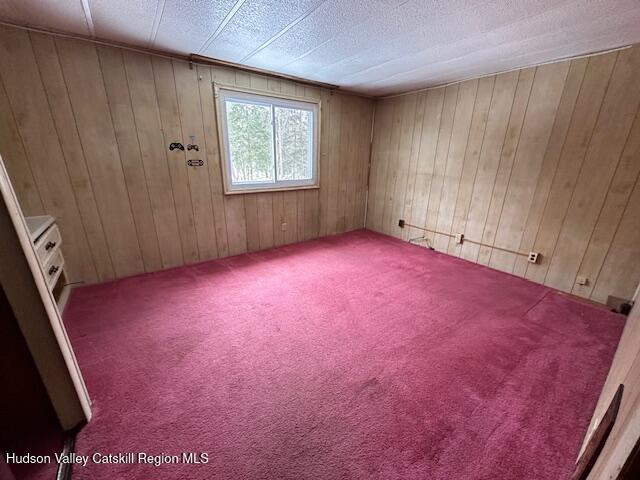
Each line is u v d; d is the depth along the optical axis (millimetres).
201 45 2189
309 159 3711
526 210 2760
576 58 2258
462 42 2029
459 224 3363
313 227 4039
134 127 2422
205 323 2008
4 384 1078
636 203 2131
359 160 4227
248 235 3408
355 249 3678
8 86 1919
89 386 1448
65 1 1549
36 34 1926
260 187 3320
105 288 2467
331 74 2916
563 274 2586
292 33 1914
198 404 1367
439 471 1101
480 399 1429
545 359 1716
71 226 2328
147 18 1743
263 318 2088
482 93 2904
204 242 3090
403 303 2340
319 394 1442
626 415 595
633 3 1458
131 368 1576
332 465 1113
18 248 967
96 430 1228
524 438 1237
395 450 1175
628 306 2178
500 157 2875
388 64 2564
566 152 2428
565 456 1164
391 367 1635
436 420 1312
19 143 2025
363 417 1321
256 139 3184
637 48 1985
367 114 4059
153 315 2090
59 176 2207
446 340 1879
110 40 2133
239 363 1640
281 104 3217
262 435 1227
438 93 3301
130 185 2520
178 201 2811
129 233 2615
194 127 2715
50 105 2070
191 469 1088
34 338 1061
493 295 2502
